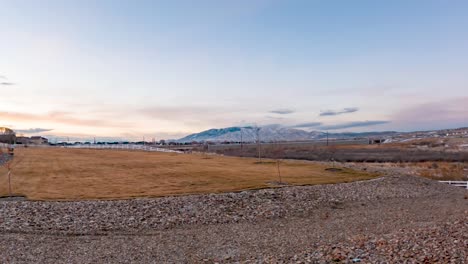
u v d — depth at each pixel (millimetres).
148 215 28719
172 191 37156
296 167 65062
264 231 25516
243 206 32375
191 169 60062
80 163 71500
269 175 51594
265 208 32156
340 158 97188
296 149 146125
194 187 39812
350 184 44781
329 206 34750
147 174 52531
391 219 29141
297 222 28688
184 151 127500
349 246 17297
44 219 26734
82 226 25766
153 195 34844
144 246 21516
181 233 24906
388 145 173750
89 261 18375
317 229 25828
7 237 22656
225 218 29203
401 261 13609
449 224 21828
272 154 118375
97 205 30641
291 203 34281
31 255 19281
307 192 38562
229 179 46750
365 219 29438
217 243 22109
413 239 17250
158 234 24609
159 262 18172
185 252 20094
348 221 28734
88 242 22312
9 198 32875
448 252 14227
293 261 15602
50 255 19391
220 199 33656
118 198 33281
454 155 99125
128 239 23203
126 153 109875
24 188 38625
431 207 35062
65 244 21719
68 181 44750
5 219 26203
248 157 101438
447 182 51156
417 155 102312
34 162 73250
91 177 48938
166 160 80875
